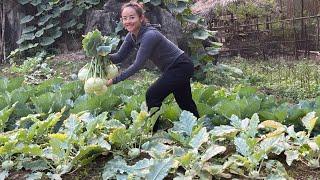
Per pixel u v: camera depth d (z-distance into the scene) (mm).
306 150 3934
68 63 9336
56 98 5133
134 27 4281
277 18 13164
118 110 5039
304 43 11789
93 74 4328
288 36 12375
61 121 4891
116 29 9281
